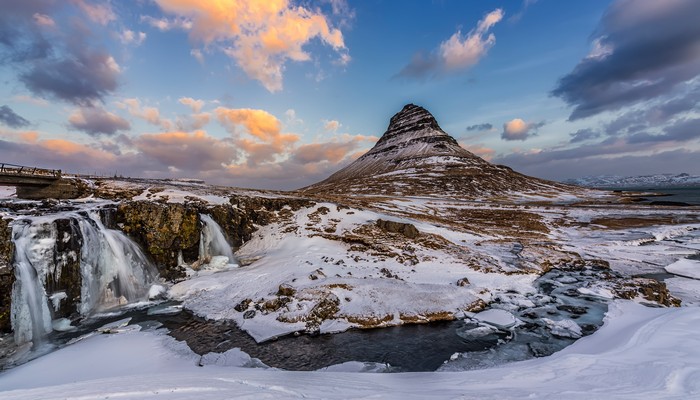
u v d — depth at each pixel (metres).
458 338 15.12
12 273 14.73
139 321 17.11
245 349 13.94
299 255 27.36
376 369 12.38
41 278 16.48
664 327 12.30
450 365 12.68
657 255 32.94
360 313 17.08
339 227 34.94
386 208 53.34
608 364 9.14
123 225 22.73
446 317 17.28
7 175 28.09
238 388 7.20
